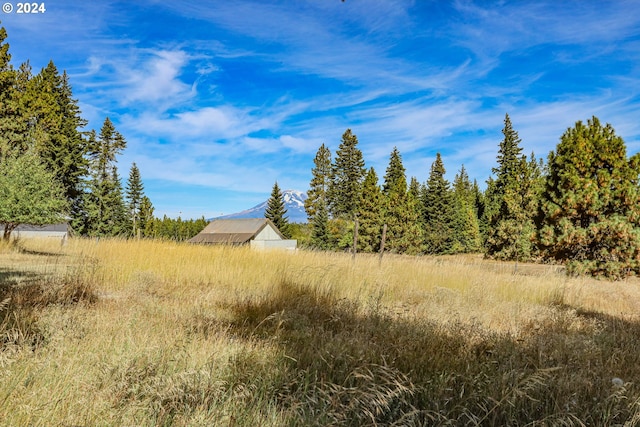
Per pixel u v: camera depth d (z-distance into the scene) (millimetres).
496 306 8508
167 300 7188
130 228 56250
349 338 5066
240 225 43531
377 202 45125
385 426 2969
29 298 6125
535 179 37406
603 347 5602
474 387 3721
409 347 4820
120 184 50594
